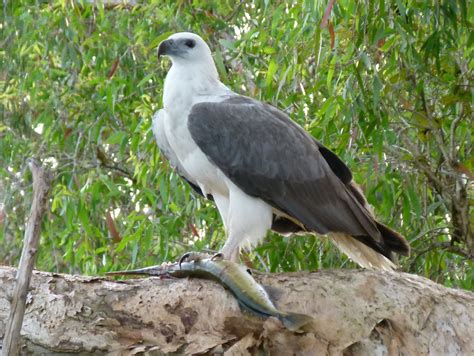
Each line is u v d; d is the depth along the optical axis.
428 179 12.77
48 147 16.77
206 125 10.69
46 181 7.36
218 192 11.16
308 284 8.92
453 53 12.05
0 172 16.83
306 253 12.62
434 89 12.50
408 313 8.88
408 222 12.52
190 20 14.94
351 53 11.14
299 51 11.78
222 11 15.12
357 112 11.36
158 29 15.03
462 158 12.63
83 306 8.63
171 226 13.38
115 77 15.29
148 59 15.69
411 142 12.81
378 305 8.86
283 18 12.82
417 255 12.77
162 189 13.30
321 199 10.49
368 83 11.42
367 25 10.95
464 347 8.90
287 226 11.22
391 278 9.11
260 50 12.97
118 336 8.62
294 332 8.64
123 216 16.61
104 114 15.84
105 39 15.82
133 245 13.59
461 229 12.52
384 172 11.83
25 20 16.09
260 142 10.63
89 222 15.12
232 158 10.62
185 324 8.70
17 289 7.26
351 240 10.60
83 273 15.26
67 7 15.85
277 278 9.04
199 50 11.12
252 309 8.57
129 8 16.12
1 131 17.91
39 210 7.32
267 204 10.64
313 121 12.13
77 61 16.28
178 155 11.19
